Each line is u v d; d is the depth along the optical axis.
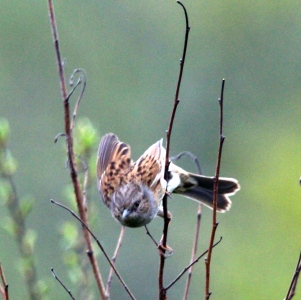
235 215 20.17
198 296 17.47
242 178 21.78
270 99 24.31
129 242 16.11
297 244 19.36
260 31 24.73
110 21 22.06
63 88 6.34
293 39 24.73
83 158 6.88
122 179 7.40
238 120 23.78
